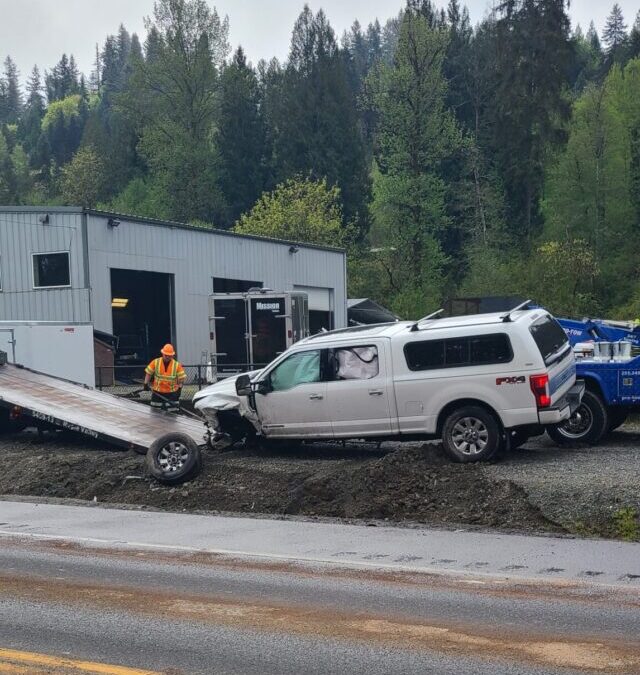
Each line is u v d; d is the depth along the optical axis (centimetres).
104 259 3097
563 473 1238
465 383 1347
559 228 6562
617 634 648
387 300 6191
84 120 12644
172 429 1670
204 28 7094
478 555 923
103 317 3086
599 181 6612
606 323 1794
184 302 3400
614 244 6444
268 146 8012
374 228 7588
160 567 880
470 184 6775
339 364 1431
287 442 1503
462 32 8244
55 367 2336
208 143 7269
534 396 1316
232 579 827
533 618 691
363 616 703
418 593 770
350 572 850
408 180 6147
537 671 573
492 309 3209
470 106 7869
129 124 8612
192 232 3444
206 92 7162
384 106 6225
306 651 620
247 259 3712
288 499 1274
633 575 830
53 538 1034
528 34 6712
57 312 3061
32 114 15088
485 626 672
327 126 7319
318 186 6369
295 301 2634
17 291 3120
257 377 1485
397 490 1228
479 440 1341
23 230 3109
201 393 1548
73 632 671
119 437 1588
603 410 1515
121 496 1376
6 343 2302
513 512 1122
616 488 1112
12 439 1897
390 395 1390
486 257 6059
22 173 10481
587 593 764
